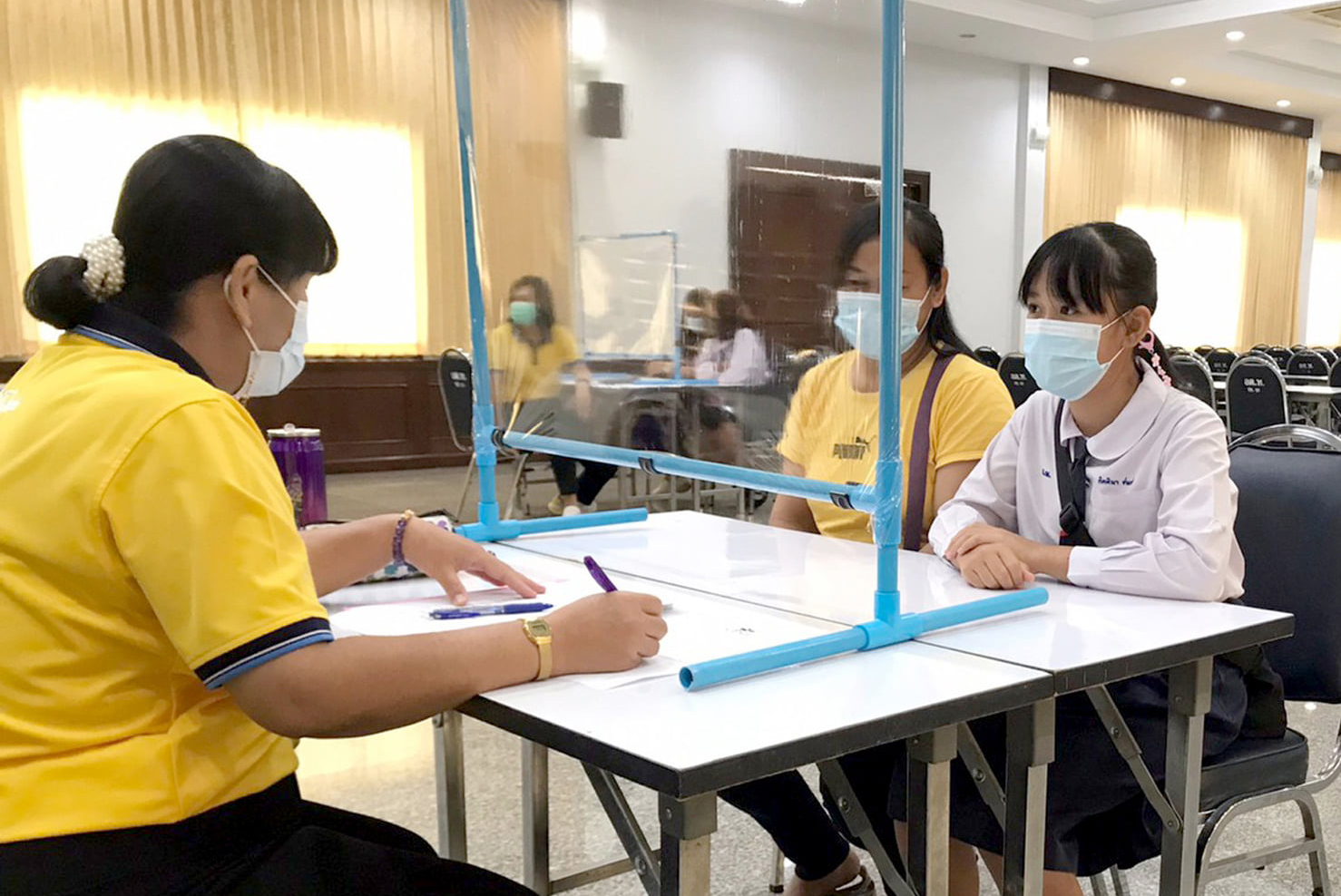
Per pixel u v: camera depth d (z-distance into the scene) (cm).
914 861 100
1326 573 151
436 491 617
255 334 95
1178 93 1009
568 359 152
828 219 109
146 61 577
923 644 109
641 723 84
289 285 96
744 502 403
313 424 662
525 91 154
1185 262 1060
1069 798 126
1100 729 127
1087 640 110
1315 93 1015
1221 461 136
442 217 675
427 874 93
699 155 127
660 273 134
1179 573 128
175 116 587
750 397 123
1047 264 141
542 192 153
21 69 553
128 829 83
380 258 662
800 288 114
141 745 85
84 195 571
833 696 92
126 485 80
